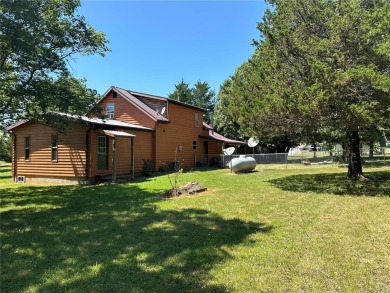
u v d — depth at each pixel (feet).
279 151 106.01
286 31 30.76
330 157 78.02
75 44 39.63
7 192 37.86
